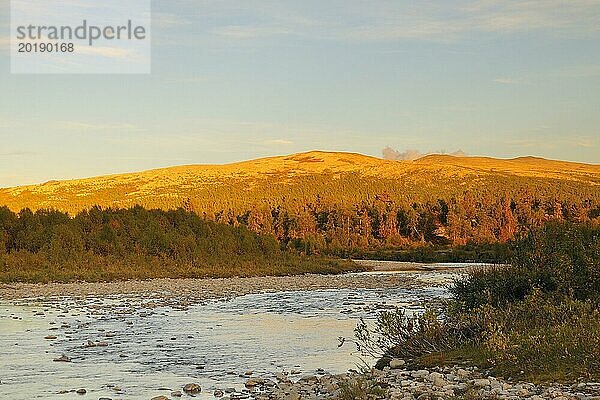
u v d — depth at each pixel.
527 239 24.44
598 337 15.72
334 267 69.31
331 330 26.19
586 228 24.27
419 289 45.06
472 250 91.69
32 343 23.00
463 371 15.11
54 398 15.63
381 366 18.06
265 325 27.55
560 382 13.80
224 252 66.56
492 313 19.06
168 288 45.69
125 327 26.89
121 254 59.56
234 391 16.17
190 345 22.78
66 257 56.19
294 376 17.94
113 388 16.58
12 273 50.59
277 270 63.50
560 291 21.36
